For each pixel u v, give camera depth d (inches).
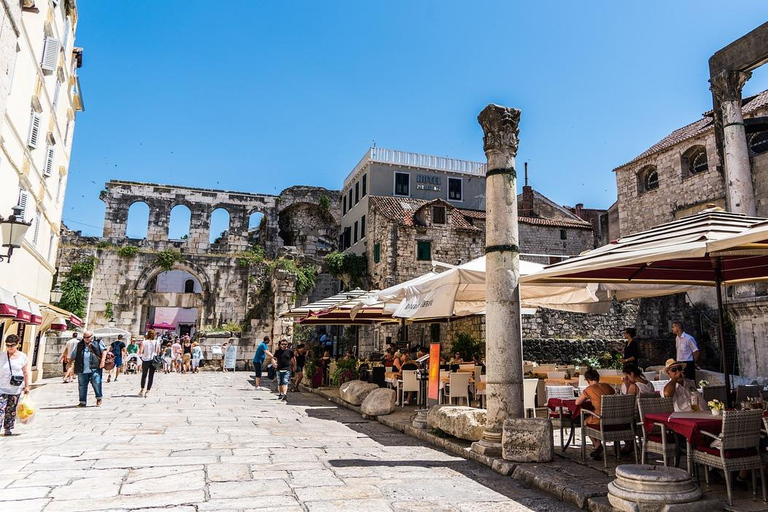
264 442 339.6
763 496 206.5
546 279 315.9
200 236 1462.8
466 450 305.3
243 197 1541.6
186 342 1135.6
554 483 231.8
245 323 1369.3
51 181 761.6
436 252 1218.6
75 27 836.6
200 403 559.5
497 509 207.6
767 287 503.8
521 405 294.8
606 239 1392.7
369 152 1424.7
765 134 828.6
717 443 210.5
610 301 457.7
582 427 283.0
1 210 497.0
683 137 1077.1
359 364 745.6
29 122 584.7
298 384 776.3
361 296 691.4
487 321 307.7
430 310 378.9
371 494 223.1
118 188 1439.5
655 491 188.2
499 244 306.3
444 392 503.5
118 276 1357.0
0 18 382.6
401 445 345.1
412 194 1430.9
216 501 207.5
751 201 534.6
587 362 863.1
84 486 225.5
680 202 1053.2
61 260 1320.1
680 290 409.7
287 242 1679.4
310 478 247.6
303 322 872.9
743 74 564.7
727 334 833.5
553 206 1525.6
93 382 519.8
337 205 1652.3
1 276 520.4
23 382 358.3
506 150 315.0
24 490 217.6
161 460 278.8
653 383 386.9
